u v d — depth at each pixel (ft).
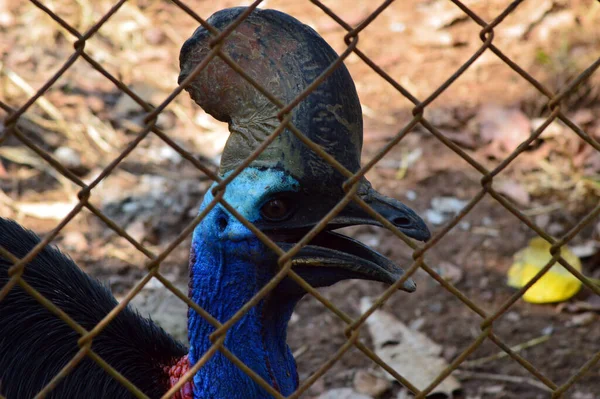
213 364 11.77
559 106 8.52
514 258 22.85
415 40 31.48
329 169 10.46
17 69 28.27
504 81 29.27
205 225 11.58
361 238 23.49
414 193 25.09
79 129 26.35
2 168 24.49
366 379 19.24
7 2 31.53
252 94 10.32
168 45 30.58
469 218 24.40
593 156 25.96
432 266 22.71
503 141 26.66
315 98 10.12
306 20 32.09
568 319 21.18
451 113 28.07
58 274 12.26
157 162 25.63
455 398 18.99
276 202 10.93
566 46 30.12
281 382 12.06
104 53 29.63
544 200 24.89
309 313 21.40
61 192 24.07
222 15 10.25
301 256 11.30
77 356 7.91
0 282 11.75
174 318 20.04
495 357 20.04
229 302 11.65
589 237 23.47
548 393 19.07
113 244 22.72
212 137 26.78
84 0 31.50
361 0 33.45
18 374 11.59
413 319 21.12
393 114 28.25
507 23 32.01
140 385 12.01
